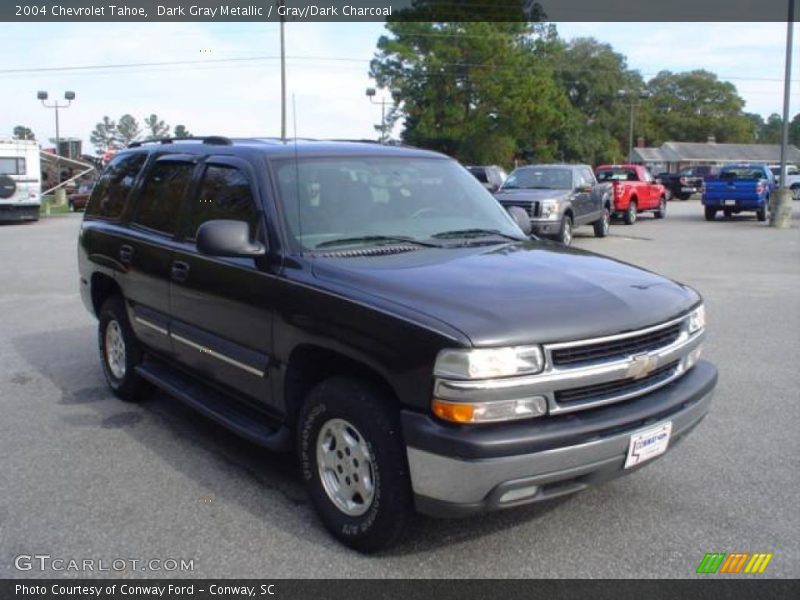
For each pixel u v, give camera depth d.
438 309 3.43
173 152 5.67
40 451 5.11
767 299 10.65
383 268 3.93
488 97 54.22
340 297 3.72
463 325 3.29
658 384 3.74
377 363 3.51
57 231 24.30
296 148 4.80
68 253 17.33
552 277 3.89
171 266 5.11
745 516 4.14
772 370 6.99
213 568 3.64
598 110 80.69
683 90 113.94
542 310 3.46
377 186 4.78
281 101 26.03
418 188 4.95
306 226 4.32
